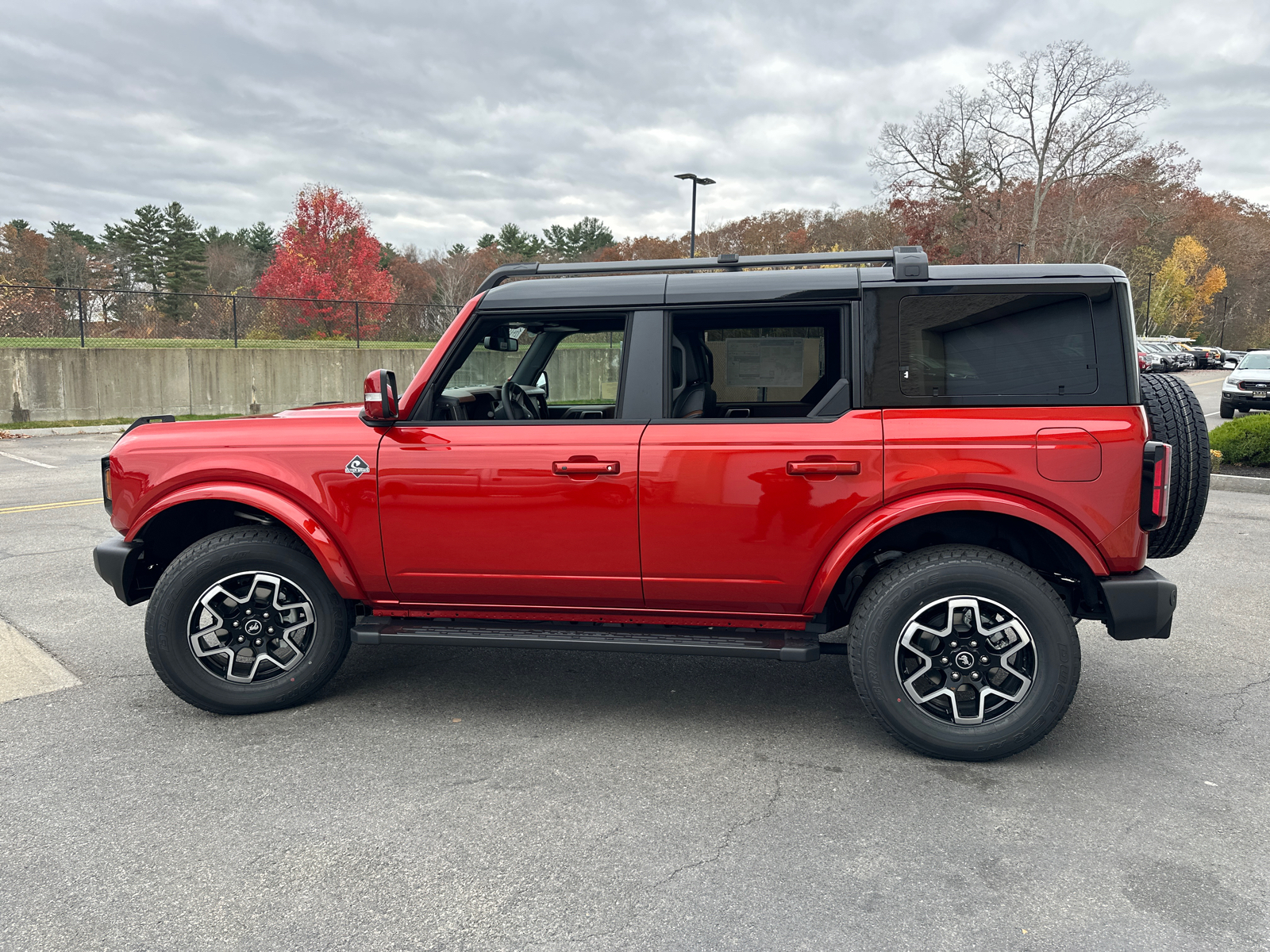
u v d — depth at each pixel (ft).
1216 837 9.22
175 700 13.15
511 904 8.03
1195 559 22.41
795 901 8.05
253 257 264.72
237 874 8.50
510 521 11.59
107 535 24.89
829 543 10.98
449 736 11.87
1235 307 322.55
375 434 11.94
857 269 11.17
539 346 13.91
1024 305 10.66
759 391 12.99
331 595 12.34
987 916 7.83
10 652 15.20
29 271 175.42
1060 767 10.93
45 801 9.98
